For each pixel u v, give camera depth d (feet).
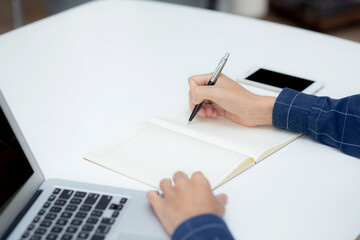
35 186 2.45
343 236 2.21
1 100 2.40
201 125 3.09
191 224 2.08
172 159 2.70
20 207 2.32
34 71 3.86
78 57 4.09
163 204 2.25
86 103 3.37
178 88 3.57
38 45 4.32
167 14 4.95
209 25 4.69
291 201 2.43
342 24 9.96
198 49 4.21
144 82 3.66
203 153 2.74
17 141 2.43
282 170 2.67
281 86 3.56
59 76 3.77
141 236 2.17
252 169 2.68
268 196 2.46
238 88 3.20
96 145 2.89
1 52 4.21
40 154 2.82
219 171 2.59
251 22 4.75
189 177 2.53
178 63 3.96
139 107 3.31
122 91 3.53
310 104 2.96
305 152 2.84
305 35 4.50
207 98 3.05
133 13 4.98
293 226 2.27
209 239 2.04
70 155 2.81
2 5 10.98
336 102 2.93
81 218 2.26
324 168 2.69
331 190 2.51
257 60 4.01
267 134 3.01
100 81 3.68
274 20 10.38
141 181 2.56
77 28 4.66
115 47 4.26
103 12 5.02
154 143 2.85
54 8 8.13
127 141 2.89
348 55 4.09
